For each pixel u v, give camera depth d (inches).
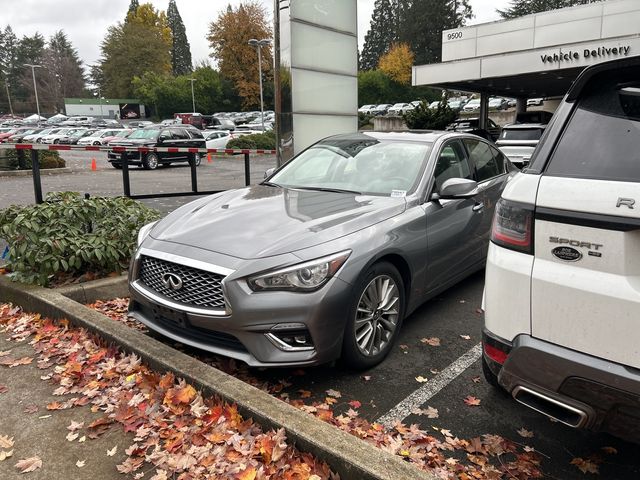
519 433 112.6
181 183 613.6
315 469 93.5
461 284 209.0
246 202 157.4
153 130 850.8
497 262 93.7
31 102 3801.7
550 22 734.5
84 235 186.4
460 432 113.3
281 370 138.9
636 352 77.1
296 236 127.6
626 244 77.4
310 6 346.6
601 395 80.4
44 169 756.6
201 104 3004.4
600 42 662.5
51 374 132.7
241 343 121.0
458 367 141.3
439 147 178.1
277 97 346.3
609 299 78.7
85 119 2723.9
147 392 121.0
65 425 112.3
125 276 192.4
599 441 109.7
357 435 109.1
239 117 2448.3
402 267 147.9
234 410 107.5
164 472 96.6
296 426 99.2
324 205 150.3
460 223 171.3
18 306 177.3
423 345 154.2
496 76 765.9
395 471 87.0
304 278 119.0
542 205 86.4
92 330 146.5
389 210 146.9
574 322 83.0
